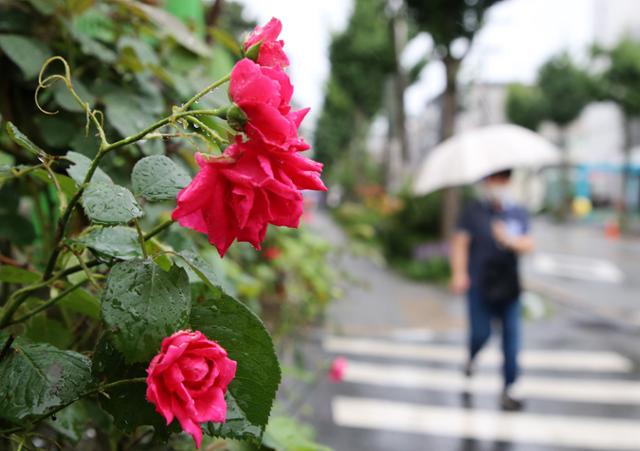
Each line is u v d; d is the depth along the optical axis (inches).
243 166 22.8
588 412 189.3
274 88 22.7
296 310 154.1
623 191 1022.4
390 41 697.6
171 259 30.2
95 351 25.0
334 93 1109.7
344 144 1364.4
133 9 51.3
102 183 24.7
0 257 41.0
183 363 22.0
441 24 471.2
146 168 26.9
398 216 545.6
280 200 23.3
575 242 786.2
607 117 1406.3
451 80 503.8
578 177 1403.8
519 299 187.0
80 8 46.0
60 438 38.9
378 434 168.4
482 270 184.9
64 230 26.3
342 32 940.0
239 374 27.2
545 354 259.0
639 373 231.5
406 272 468.1
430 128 1488.7
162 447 39.7
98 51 45.4
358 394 199.0
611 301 381.4
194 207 22.6
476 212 185.6
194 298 34.9
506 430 174.4
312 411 178.1
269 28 25.3
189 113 23.9
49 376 25.5
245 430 26.5
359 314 322.3
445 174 239.5
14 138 25.6
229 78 23.5
